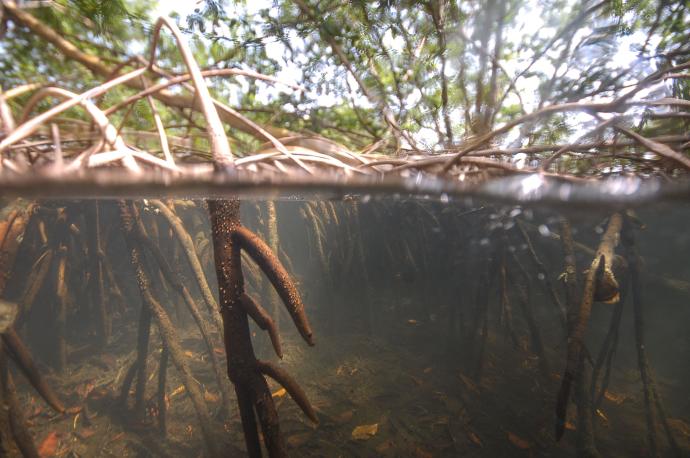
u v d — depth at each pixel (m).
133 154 1.10
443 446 3.65
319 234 6.03
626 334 5.81
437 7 2.17
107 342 4.98
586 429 3.16
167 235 5.61
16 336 2.71
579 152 1.82
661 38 2.02
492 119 2.27
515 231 4.57
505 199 1.41
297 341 5.41
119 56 1.99
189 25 2.07
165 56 2.07
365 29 2.25
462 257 5.46
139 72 1.38
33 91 1.72
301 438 3.65
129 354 4.89
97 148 1.15
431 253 6.49
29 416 3.71
